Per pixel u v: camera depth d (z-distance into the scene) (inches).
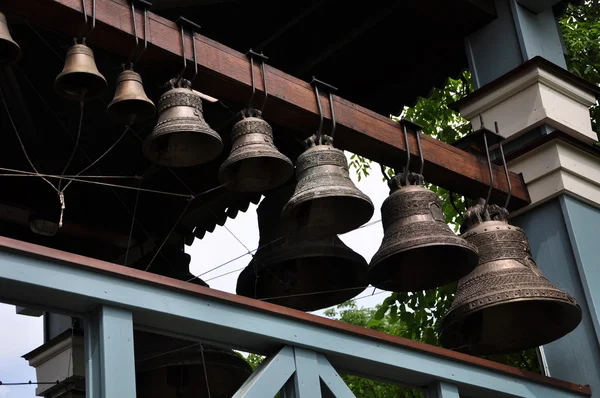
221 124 334.3
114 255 366.9
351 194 250.2
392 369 243.1
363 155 284.4
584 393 282.7
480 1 331.0
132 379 192.5
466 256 268.7
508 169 314.5
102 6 234.2
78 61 227.5
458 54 351.9
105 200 361.4
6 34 219.3
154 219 367.9
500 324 285.1
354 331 236.1
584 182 311.0
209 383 333.7
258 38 350.6
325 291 301.7
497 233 278.5
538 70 314.3
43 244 356.8
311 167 258.1
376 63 362.0
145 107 239.1
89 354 194.5
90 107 338.6
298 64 356.8
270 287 308.8
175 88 245.3
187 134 247.4
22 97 310.7
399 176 275.9
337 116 271.7
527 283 265.3
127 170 358.3
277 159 254.2
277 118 267.9
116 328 195.8
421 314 446.0
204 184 361.7
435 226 261.7
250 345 221.3
